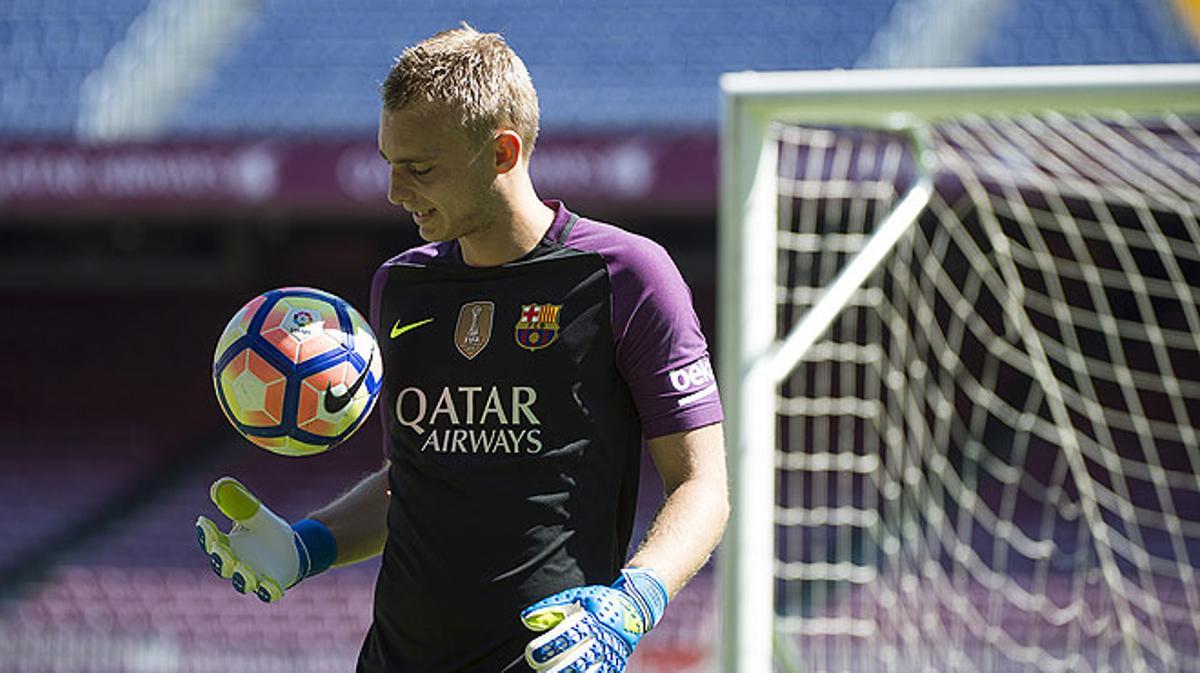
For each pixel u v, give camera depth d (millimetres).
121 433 53750
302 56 52062
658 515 9109
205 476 51531
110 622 43562
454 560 9258
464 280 9469
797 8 51969
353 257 59438
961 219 40094
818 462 22406
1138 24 49812
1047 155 24750
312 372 9555
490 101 8898
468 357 9320
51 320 58875
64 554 47594
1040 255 25812
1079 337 48062
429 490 9406
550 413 9195
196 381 56156
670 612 40281
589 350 9188
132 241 59812
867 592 32594
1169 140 25125
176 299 59594
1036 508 44125
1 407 55031
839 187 22078
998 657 35594
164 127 49594
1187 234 44312
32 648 40938
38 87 51094
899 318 24562
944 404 29344
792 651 18328
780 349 16641
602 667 8219
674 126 47719
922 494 35906
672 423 9195
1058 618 36281
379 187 43344
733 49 50656
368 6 53969
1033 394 47125
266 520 9828
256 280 59750
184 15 53844
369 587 43250
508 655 9156
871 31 50781
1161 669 32406
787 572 22859
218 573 9656
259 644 41625
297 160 43500
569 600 8328
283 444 9688
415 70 8906
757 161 16328
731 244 16250
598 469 9273
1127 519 29234
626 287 9227
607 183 41969
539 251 9328
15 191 44094
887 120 17781
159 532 48625
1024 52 49469
